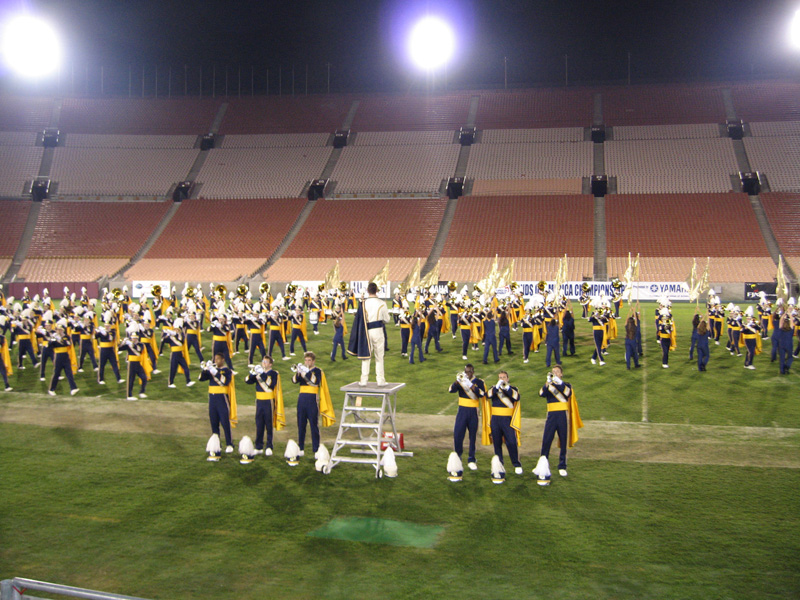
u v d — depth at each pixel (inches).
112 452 455.2
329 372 743.7
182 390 658.2
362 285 1782.7
